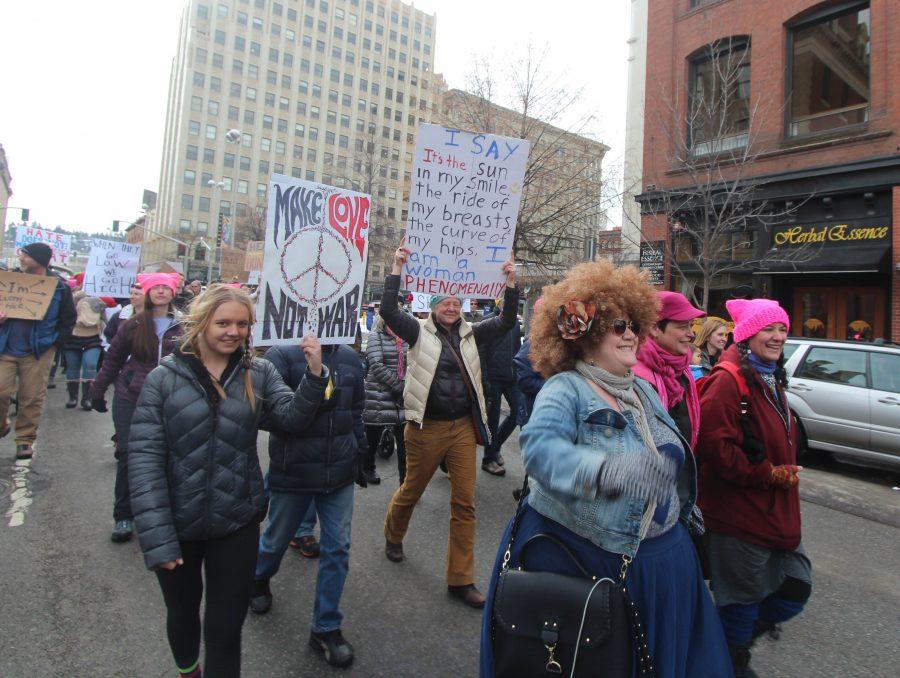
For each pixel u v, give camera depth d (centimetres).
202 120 7456
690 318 258
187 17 7706
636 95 1727
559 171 1587
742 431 247
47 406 885
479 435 364
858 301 1234
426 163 360
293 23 7969
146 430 220
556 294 199
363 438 333
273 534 315
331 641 289
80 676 268
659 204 1448
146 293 420
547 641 162
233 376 239
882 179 1149
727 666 193
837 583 403
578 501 162
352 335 318
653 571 181
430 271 370
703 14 1447
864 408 670
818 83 1291
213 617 224
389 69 8738
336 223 310
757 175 1296
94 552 398
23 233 1872
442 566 399
